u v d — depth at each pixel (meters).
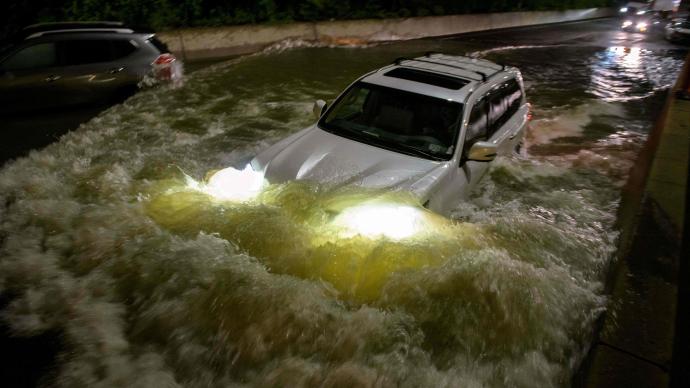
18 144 7.03
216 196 4.65
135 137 7.56
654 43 20.64
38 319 3.58
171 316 3.62
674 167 6.38
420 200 4.27
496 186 6.12
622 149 8.36
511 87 6.52
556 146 8.38
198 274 3.90
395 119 5.12
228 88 10.57
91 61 8.37
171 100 9.41
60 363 3.21
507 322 3.71
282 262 4.02
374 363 3.33
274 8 16.08
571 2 27.77
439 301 3.80
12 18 12.79
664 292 3.92
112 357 3.28
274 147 5.01
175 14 14.13
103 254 4.21
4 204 5.22
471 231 4.55
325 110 5.57
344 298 3.80
